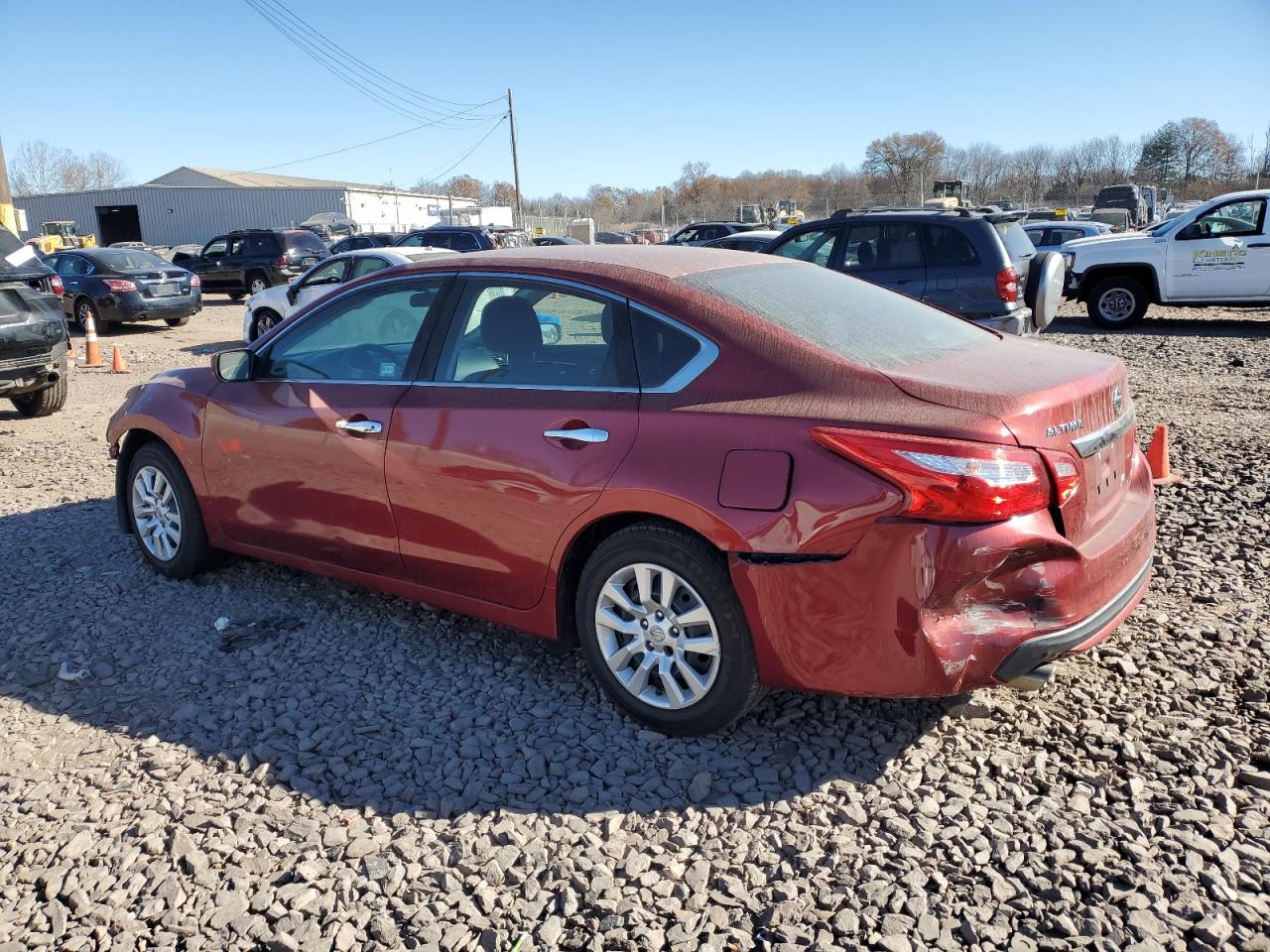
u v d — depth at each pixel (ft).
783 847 9.25
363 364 13.61
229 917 8.57
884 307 12.57
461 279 12.79
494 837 9.53
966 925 8.13
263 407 14.25
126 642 13.99
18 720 11.89
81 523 19.49
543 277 12.03
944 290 32.68
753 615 10.07
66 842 9.57
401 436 12.57
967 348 11.64
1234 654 12.51
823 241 35.22
